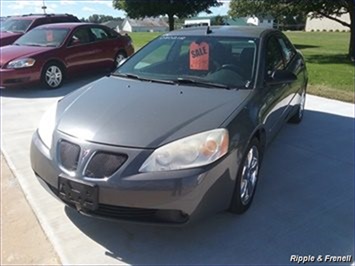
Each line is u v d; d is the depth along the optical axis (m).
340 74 9.72
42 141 2.67
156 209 2.30
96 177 2.29
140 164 2.27
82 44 8.32
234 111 2.69
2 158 3.98
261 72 3.30
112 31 9.40
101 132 2.41
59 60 7.70
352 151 4.24
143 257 2.43
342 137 4.69
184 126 2.45
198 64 3.45
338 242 2.61
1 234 2.64
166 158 2.29
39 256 2.43
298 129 4.99
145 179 2.24
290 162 3.92
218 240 2.61
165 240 2.60
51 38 8.07
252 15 18.14
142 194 2.25
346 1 13.04
